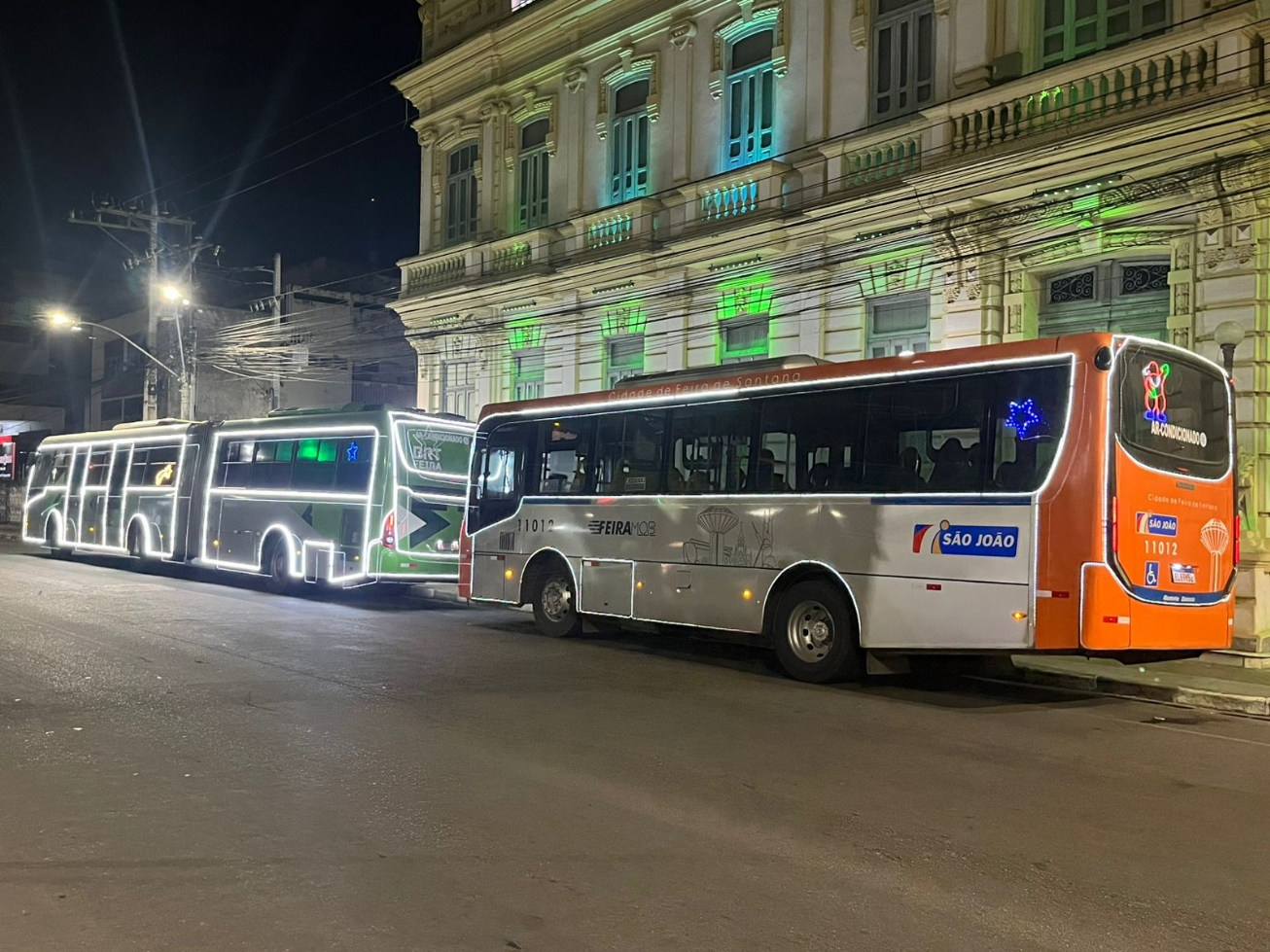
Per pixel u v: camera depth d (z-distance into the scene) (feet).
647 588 41.09
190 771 21.72
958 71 49.65
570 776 21.95
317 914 14.67
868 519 33.88
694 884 16.12
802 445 36.32
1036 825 19.61
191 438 70.69
